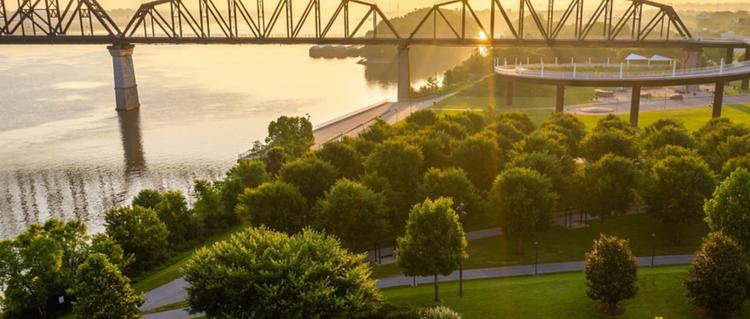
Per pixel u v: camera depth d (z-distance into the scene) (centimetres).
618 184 7175
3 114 19712
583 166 8812
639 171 7338
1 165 13862
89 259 4803
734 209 5544
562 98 15275
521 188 6838
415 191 7638
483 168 8356
